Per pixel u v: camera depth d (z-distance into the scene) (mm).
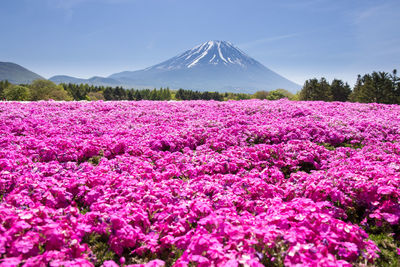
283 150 12156
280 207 6664
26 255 4801
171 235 6047
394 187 6977
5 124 15180
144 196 7352
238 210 7473
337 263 4660
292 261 4652
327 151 12578
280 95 129000
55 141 11922
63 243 5137
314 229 5750
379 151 12133
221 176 9211
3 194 7457
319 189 7406
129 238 5746
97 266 5469
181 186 8469
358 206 7516
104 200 7082
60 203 7008
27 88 119000
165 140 13336
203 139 14547
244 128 15859
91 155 11633
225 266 4391
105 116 19516
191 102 28359
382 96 102688
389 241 6141
